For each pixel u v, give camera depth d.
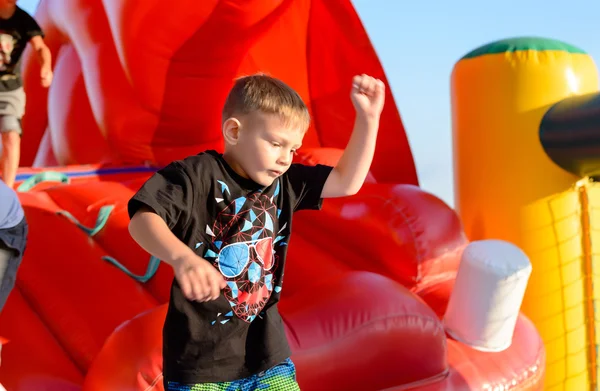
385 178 4.52
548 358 3.66
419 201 3.33
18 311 2.74
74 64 5.74
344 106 4.59
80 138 5.55
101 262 3.17
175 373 1.57
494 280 2.71
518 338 3.01
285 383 1.65
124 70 4.59
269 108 1.49
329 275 3.04
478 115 3.84
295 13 4.49
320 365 2.28
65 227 3.53
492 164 3.79
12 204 2.02
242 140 1.53
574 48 3.85
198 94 4.61
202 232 1.51
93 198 3.89
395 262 3.25
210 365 1.57
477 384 2.63
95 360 2.15
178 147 5.05
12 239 1.98
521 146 3.68
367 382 2.40
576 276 3.65
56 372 2.36
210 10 3.99
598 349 3.63
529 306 3.69
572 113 3.37
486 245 2.87
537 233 3.67
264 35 4.54
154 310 2.27
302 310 2.41
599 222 3.65
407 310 2.46
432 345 2.51
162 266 3.07
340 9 4.28
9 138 3.59
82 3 5.25
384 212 3.30
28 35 3.52
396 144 4.41
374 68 4.32
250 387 1.62
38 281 2.98
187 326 1.54
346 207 3.52
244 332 1.62
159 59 4.35
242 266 1.57
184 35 4.18
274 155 1.51
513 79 3.68
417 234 3.20
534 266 3.67
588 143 3.25
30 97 6.29
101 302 2.79
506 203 3.74
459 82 4.01
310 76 4.76
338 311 2.38
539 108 3.64
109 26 5.02
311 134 4.88
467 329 2.86
